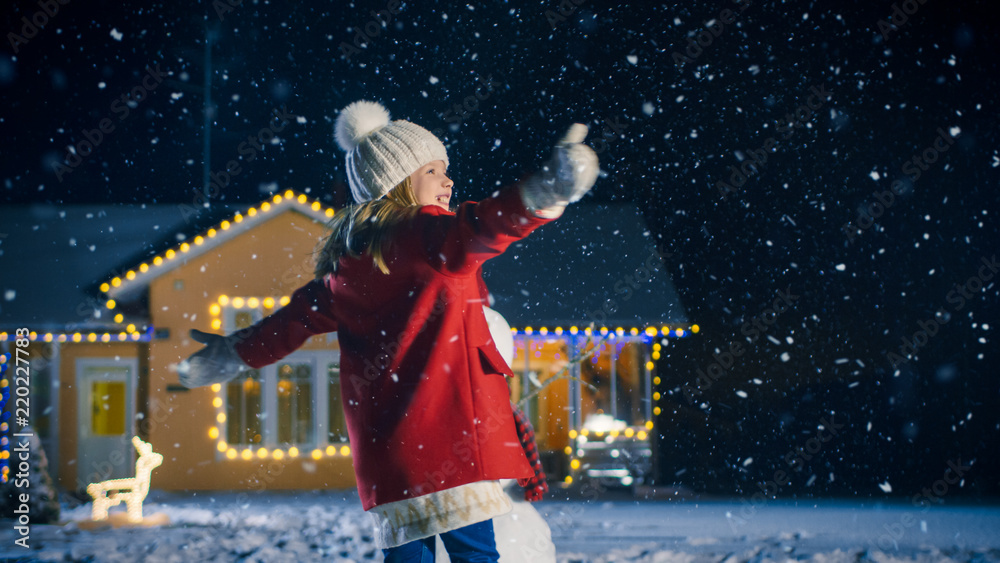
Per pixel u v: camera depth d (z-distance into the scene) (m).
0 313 15.30
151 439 15.39
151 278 15.67
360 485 2.40
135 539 9.15
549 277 15.84
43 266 16.16
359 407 2.42
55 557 7.57
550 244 16.41
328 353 15.77
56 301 15.62
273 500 13.94
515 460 2.41
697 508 12.77
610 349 16.12
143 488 11.08
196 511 12.38
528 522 3.32
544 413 16.09
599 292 15.65
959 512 12.29
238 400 15.59
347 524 10.18
